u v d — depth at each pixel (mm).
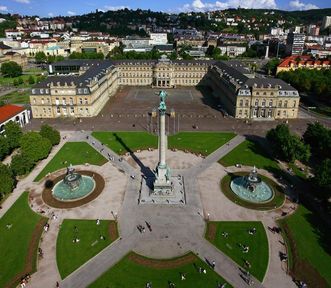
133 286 75938
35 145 133500
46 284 76312
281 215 102250
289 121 193875
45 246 88375
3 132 152000
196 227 96188
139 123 188375
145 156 142875
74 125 184500
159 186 110875
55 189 116188
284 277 78438
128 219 99688
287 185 120188
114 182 121125
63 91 194375
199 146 154375
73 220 99125
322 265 82250
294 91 193750
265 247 88312
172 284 75875
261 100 194125
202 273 79562
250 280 77312
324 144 138000
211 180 123062
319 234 93562
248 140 162750
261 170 131375
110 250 87000
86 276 78688
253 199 110750
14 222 98375
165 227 96125
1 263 82625
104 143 157250
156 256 84938
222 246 88688
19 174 124688
